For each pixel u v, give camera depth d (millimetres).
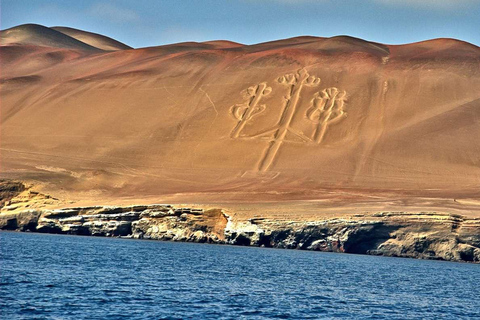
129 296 63656
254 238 124375
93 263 86688
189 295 66125
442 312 67062
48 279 70500
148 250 108312
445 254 118562
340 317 60562
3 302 57594
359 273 93375
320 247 123188
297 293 71750
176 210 132875
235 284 75250
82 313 55625
